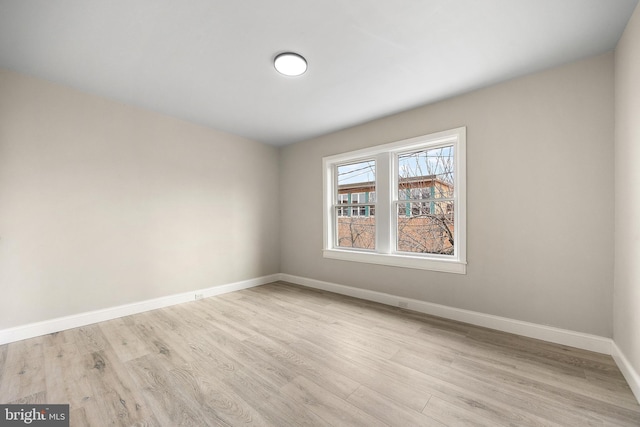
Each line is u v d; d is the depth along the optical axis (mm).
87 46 1938
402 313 2926
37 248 2387
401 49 1966
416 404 1498
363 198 3666
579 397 1540
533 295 2303
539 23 1691
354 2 1530
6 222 2244
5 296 2234
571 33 1787
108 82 2471
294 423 1363
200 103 2908
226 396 1571
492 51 1987
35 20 1660
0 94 2219
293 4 1545
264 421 1378
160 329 2527
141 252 3029
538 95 2268
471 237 2617
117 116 2863
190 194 3471
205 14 1626
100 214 2746
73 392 1601
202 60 2121
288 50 1989
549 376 1742
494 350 2092
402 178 3291
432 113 2869
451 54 2027
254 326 2596
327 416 1410
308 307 3143
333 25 1722
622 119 1796
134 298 2965
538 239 2277
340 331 2471
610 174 1987
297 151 4344
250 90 2600
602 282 2020
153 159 3137
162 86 2539
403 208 3268
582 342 2084
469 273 2635
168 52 2016
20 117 2311
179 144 3363
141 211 3035
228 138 3893
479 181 2564
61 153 2520
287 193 4492
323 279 3982
